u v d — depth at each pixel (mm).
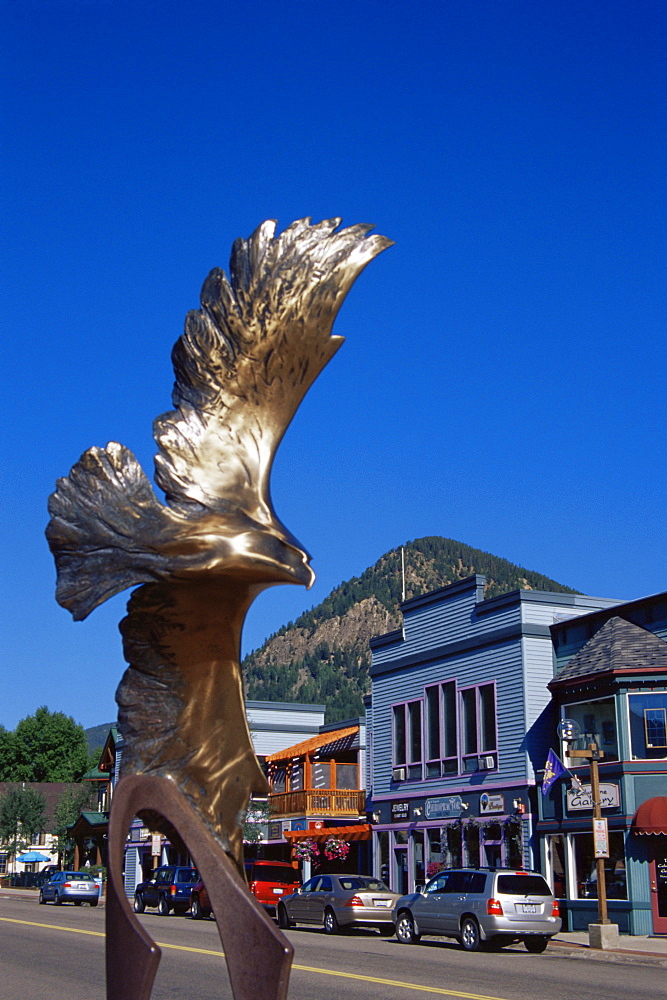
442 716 30812
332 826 34844
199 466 6328
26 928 23781
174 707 6430
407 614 33250
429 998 12523
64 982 14156
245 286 6402
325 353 6508
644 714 24594
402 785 32250
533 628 28250
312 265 6438
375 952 19188
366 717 36500
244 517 6250
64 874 39844
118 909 5871
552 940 22438
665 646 25031
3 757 82625
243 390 6430
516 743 27781
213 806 6422
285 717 48500
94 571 6199
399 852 31984
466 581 30672
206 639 6410
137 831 48625
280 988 5996
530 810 27016
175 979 14414
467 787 29312
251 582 6230
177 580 6156
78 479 6301
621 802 24250
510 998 12656
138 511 6215
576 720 26172
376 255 6555
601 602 29469
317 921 25266
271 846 38344
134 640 6426
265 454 6422
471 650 30094
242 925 6133
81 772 84000
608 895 24375
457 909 20516
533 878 20250
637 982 14961
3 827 66625
